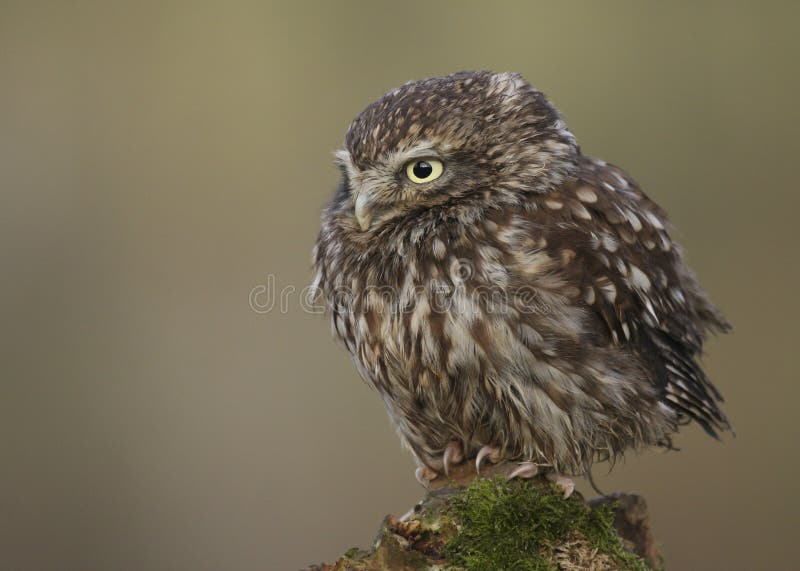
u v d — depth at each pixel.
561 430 6.16
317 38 16.17
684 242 15.70
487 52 16.28
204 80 15.98
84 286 14.88
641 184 16.08
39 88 15.84
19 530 13.59
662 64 16.06
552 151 6.41
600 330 6.25
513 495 5.56
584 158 6.94
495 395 6.14
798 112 15.82
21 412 14.23
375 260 6.34
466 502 5.53
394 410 6.83
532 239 6.08
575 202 6.30
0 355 14.48
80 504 13.65
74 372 14.38
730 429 7.02
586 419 6.19
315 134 15.88
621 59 16.02
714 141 15.95
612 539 5.55
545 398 6.08
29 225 15.23
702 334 7.64
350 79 16.06
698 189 15.91
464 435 6.56
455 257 6.09
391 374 6.45
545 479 6.12
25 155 15.63
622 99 16.08
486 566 5.29
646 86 16.03
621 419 6.32
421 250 6.18
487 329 5.99
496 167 6.23
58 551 13.42
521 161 6.27
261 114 15.82
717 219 15.75
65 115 15.73
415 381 6.33
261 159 15.61
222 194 15.38
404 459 13.46
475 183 6.20
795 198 15.62
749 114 15.77
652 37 15.95
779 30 15.93
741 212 15.69
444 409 6.39
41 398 14.32
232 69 15.99
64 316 14.70
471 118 6.22
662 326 6.66
